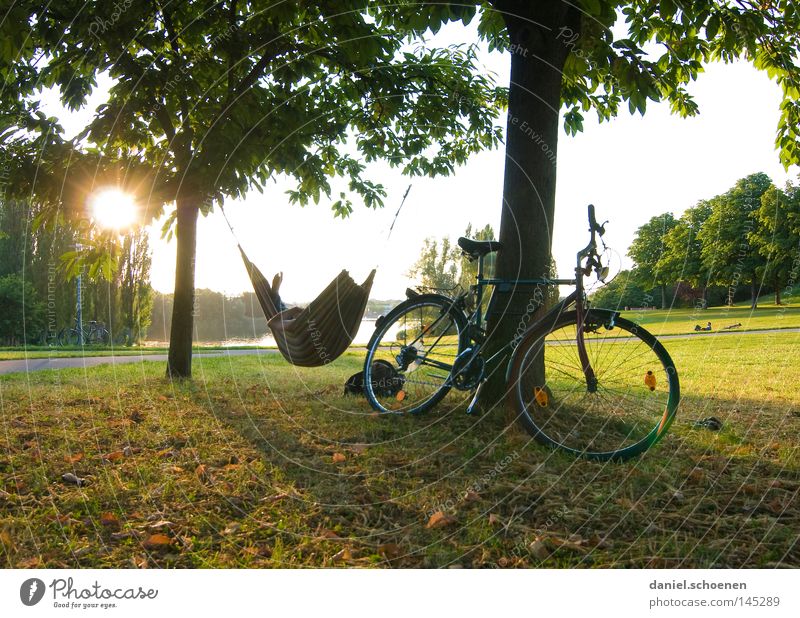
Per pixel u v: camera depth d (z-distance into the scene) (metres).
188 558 2.21
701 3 4.65
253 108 5.48
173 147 5.62
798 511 2.53
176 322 6.62
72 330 21.14
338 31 4.96
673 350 10.91
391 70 6.14
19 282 22.70
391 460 3.29
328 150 7.76
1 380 6.74
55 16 4.96
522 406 3.50
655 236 48.12
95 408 4.69
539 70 4.26
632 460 3.22
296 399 5.18
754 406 4.79
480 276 4.16
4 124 5.66
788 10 5.73
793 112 6.64
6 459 3.24
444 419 4.14
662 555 2.18
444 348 4.29
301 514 2.57
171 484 2.89
